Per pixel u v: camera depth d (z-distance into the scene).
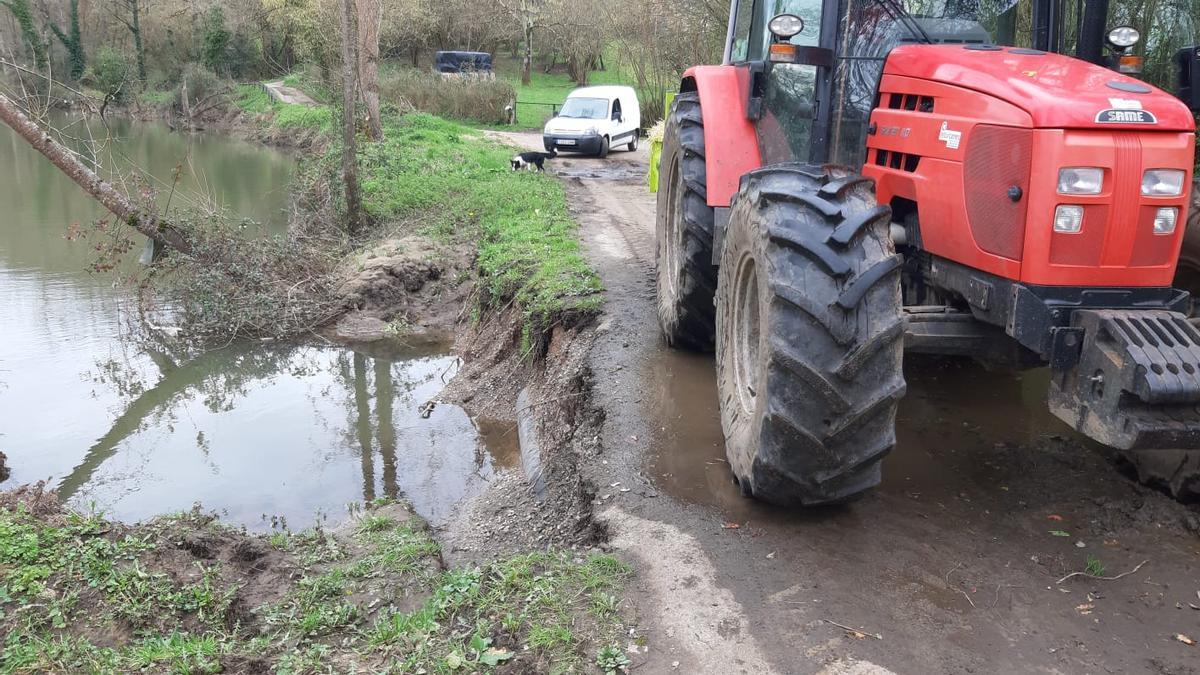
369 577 3.97
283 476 6.35
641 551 3.70
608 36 33.72
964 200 3.64
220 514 5.77
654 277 7.87
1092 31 4.08
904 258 4.30
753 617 3.21
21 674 3.09
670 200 6.25
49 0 35.12
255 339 9.66
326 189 13.60
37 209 15.70
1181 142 3.28
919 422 4.77
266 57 42.34
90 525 4.23
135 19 38.09
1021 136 3.35
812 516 3.89
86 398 8.13
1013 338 3.72
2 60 10.52
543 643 3.10
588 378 5.75
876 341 3.24
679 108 6.00
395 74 33.16
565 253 8.91
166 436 7.23
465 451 6.59
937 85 3.84
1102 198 3.25
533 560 3.71
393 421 7.35
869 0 4.25
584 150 20.55
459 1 42.38
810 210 3.46
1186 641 3.04
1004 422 4.75
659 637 3.13
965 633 3.10
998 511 3.90
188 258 10.13
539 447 5.82
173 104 36.59
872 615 3.20
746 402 3.96
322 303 10.20
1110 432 3.18
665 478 4.33
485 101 30.97
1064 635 3.09
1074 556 3.55
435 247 11.30
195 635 3.48
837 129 4.38
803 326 3.30
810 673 2.91
